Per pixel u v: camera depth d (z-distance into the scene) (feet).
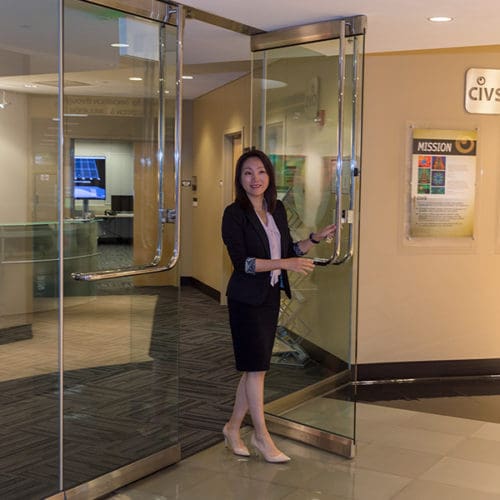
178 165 13.57
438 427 16.57
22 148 11.17
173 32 13.67
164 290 13.75
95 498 12.64
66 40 11.76
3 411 11.12
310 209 15.56
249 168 13.97
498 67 20.62
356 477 13.60
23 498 11.53
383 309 20.58
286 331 15.89
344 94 14.66
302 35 15.19
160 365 13.80
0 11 10.75
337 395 14.73
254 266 13.69
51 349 11.76
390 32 15.81
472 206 20.81
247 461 14.32
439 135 20.48
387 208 20.43
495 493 12.98
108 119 12.50
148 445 13.62
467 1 13.44
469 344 21.11
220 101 32.91
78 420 12.33
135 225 13.05
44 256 11.54
